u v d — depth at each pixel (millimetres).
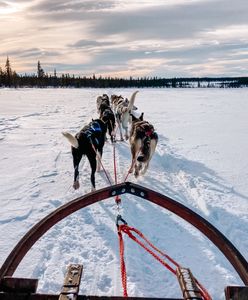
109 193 2098
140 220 5055
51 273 3592
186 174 7383
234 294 1475
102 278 3518
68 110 21188
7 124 14320
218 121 16609
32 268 3648
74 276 1524
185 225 4906
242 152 9625
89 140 6078
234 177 7277
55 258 3889
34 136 11531
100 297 1495
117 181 6836
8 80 81312
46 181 6707
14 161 8250
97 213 5168
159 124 15328
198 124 15492
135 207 5527
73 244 4230
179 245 4332
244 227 4832
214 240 1949
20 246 1775
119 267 3727
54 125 14164
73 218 4949
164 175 7414
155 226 4855
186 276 1529
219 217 5152
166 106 25750
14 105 25609
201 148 10148
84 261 3848
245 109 23438
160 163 8492
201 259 4008
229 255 1827
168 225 4902
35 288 1509
